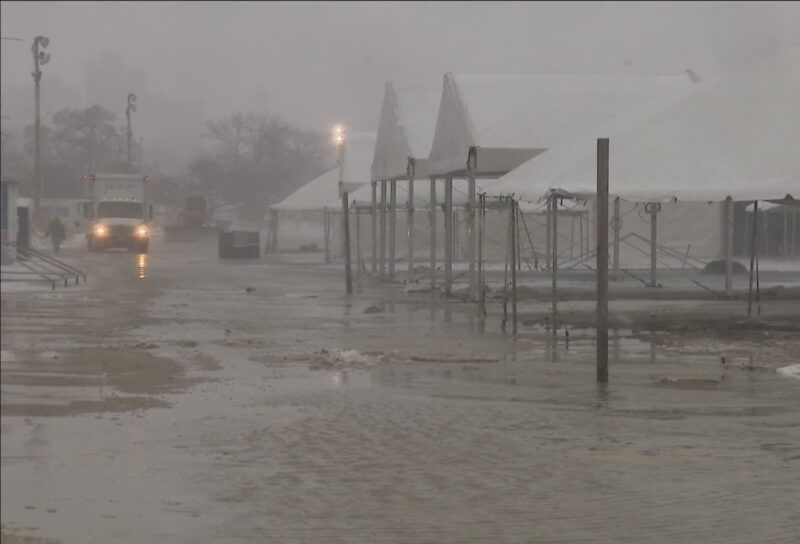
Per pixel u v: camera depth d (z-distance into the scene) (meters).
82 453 28.42
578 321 65.88
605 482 23.58
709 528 19.73
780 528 19.64
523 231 148.50
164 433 31.03
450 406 34.66
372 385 39.97
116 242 187.62
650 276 111.81
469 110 90.94
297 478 24.98
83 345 54.25
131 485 24.66
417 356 48.88
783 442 27.80
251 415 33.75
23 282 104.81
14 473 26.14
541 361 46.91
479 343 54.66
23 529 21.09
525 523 20.48
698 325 62.25
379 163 118.56
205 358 49.00
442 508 21.83
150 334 59.88
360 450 28.03
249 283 109.81
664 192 62.00
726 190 61.38
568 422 31.33
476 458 26.62
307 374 43.44
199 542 20.05
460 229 160.00
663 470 24.59
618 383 39.62
